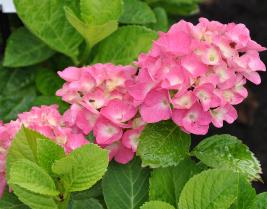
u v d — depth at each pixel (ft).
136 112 2.84
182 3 4.57
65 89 2.96
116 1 3.47
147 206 2.39
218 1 8.39
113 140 2.80
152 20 4.00
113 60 3.66
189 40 2.74
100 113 2.81
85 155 2.41
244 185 2.56
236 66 2.78
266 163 6.72
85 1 3.46
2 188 2.74
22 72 4.06
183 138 2.87
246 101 7.32
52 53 3.95
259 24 8.25
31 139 2.50
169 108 2.74
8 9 3.76
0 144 2.72
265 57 7.85
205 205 2.38
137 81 2.82
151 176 2.76
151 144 2.83
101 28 3.47
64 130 2.77
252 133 7.06
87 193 2.90
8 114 3.90
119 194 2.87
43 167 2.48
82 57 3.81
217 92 2.74
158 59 2.75
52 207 2.46
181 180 2.79
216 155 2.92
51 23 3.64
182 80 2.68
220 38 2.78
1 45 4.28
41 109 2.88
